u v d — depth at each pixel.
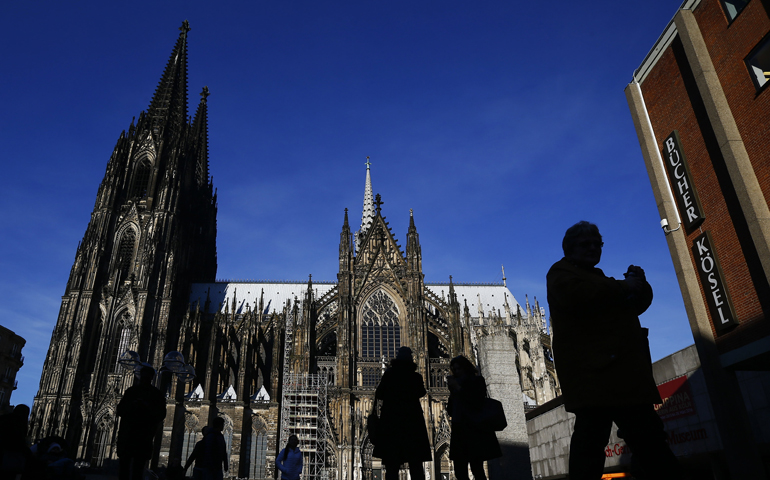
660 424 6.85
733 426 24.97
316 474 80.81
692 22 30.00
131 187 113.06
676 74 31.25
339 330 92.69
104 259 103.12
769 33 25.56
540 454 32.12
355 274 99.62
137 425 16.14
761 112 25.81
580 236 7.90
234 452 87.56
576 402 6.91
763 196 25.38
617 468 27.55
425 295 102.44
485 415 11.98
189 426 89.00
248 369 94.62
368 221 139.75
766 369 25.75
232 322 106.19
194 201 128.38
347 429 84.31
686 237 29.69
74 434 88.69
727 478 25.67
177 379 90.06
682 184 29.89
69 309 96.19
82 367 93.62
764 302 24.89
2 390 129.50
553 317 7.65
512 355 23.03
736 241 26.70
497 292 119.12
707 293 27.80
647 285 7.40
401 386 12.83
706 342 27.08
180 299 110.62
